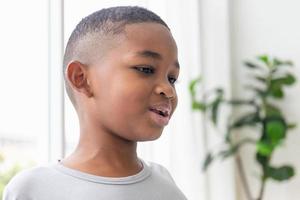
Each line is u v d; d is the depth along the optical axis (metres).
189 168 2.25
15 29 1.58
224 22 2.55
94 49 0.74
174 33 2.24
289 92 2.68
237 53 2.75
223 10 2.55
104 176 0.74
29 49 1.60
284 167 2.38
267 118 2.40
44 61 1.59
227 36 2.56
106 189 0.72
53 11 1.57
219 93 2.41
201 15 2.49
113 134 0.74
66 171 0.74
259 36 2.73
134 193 0.74
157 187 0.78
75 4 1.67
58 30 1.56
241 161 2.74
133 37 0.72
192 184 2.26
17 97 1.58
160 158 2.09
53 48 1.57
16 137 1.58
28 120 1.60
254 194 2.72
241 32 2.74
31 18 1.60
